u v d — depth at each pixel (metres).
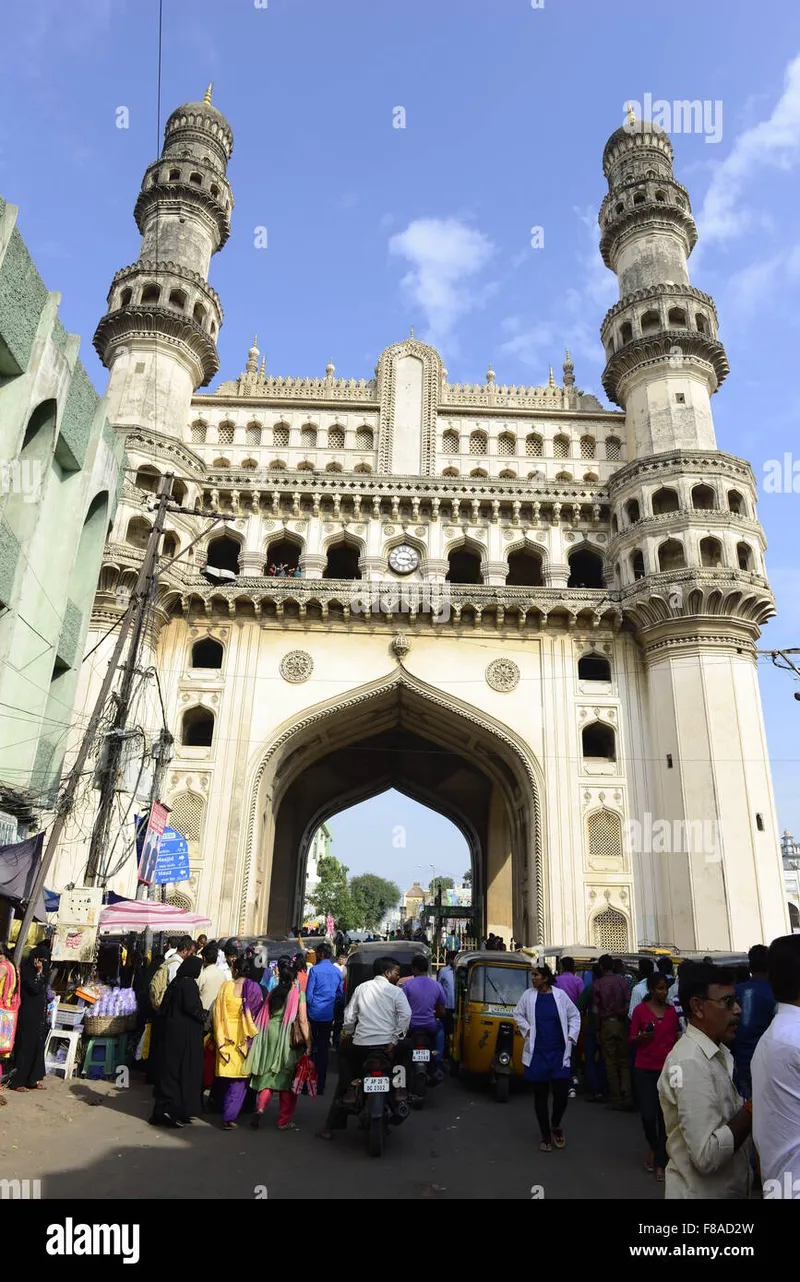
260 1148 6.59
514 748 21.50
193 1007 7.46
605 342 26.86
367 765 28.86
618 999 9.27
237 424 24.91
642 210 27.05
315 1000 9.25
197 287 24.89
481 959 10.74
